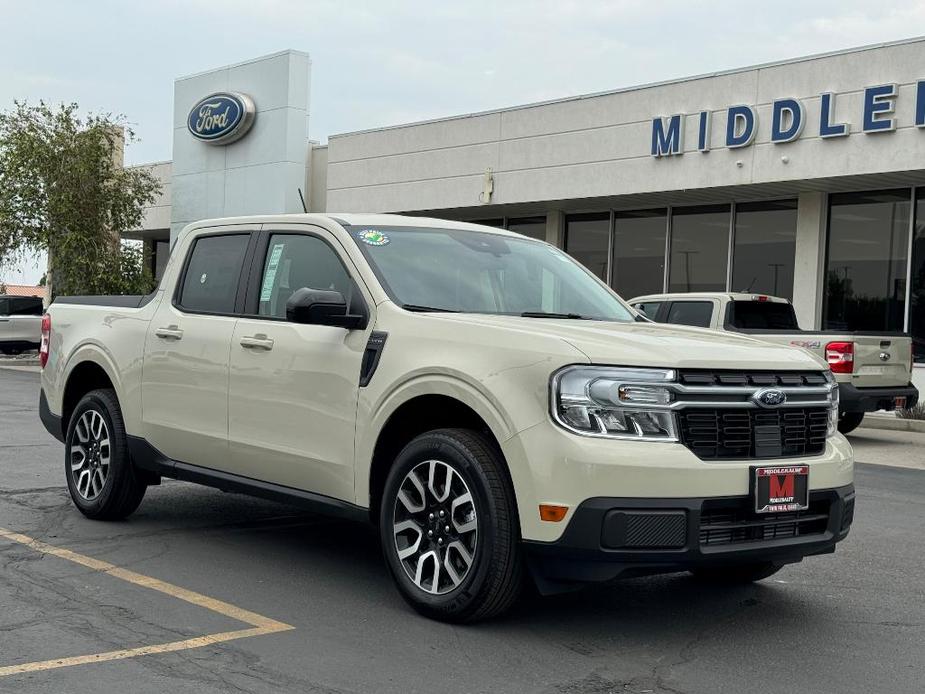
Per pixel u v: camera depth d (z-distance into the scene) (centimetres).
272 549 630
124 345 672
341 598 525
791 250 1988
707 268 2127
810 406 482
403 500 494
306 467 545
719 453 451
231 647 444
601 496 426
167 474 644
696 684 415
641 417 437
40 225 2856
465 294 554
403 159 2502
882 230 1858
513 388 452
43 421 753
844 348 1286
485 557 455
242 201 2886
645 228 2233
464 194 2358
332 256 567
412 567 496
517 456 444
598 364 441
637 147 2025
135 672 409
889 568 636
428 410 508
